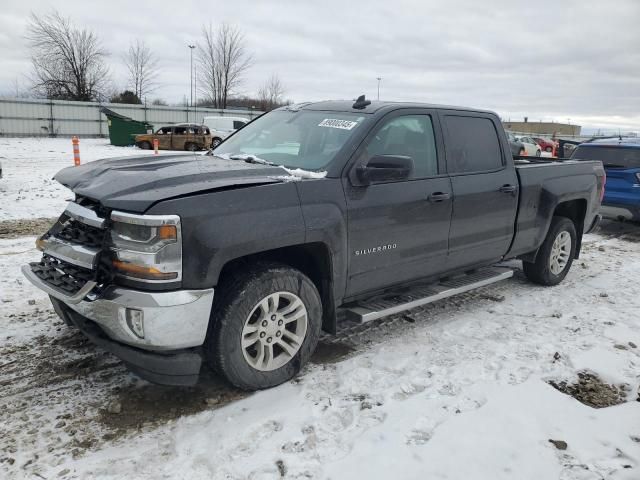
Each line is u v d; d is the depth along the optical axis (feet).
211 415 10.17
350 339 13.87
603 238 29.04
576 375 12.17
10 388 10.94
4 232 24.93
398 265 13.17
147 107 138.00
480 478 8.52
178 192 9.58
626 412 10.61
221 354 10.19
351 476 8.50
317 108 14.34
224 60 159.74
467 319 15.52
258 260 11.00
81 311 9.95
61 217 11.30
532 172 17.03
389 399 10.86
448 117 14.66
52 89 169.89
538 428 9.93
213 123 111.34
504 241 16.31
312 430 9.75
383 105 13.42
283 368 11.19
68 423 9.81
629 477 8.64
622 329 14.98
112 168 11.53
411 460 8.89
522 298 17.70
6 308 15.15
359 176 11.93
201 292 9.57
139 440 9.36
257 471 8.61
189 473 8.53
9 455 8.84
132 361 9.66
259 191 10.38
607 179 29.60
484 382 11.64
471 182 14.70
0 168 39.86
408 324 15.01
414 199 13.07
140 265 9.23
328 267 11.68
